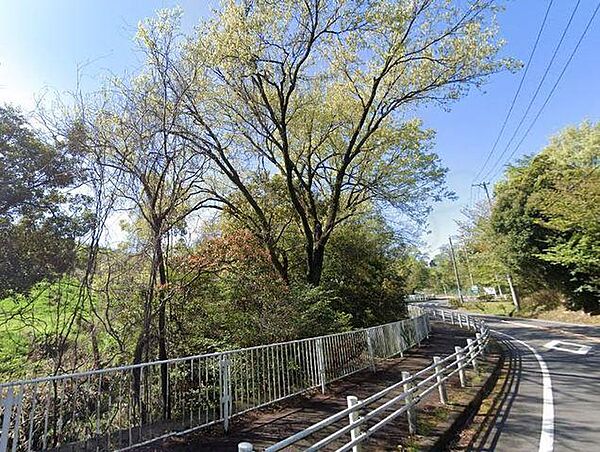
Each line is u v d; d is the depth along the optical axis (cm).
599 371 973
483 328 1405
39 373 664
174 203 771
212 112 1246
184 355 797
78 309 691
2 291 736
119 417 504
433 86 1341
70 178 753
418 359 1188
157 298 755
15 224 786
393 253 2130
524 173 2738
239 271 994
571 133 3559
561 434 541
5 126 765
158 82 796
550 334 1834
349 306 1638
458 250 5909
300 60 1253
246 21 1093
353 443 411
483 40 1238
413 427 539
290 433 540
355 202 1633
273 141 1356
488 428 593
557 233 2377
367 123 1534
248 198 1270
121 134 733
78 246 750
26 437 512
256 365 657
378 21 1177
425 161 1573
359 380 888
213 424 567
